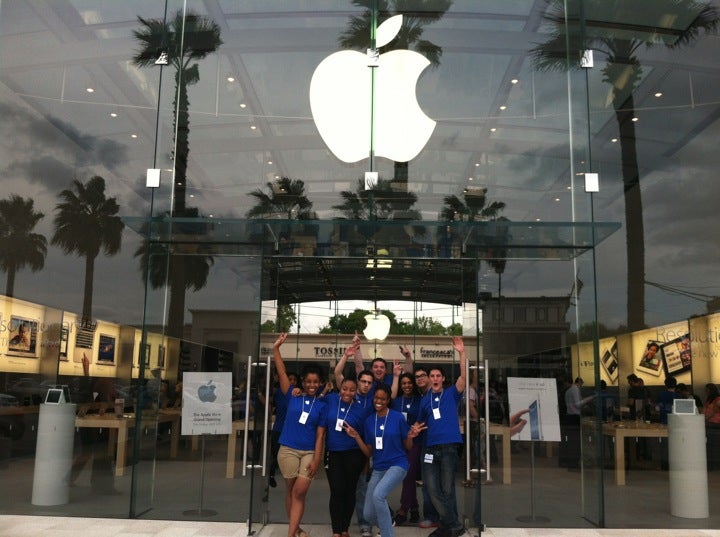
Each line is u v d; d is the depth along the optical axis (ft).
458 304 33.53
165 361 28.02
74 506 26.71
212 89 30.07
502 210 28.66
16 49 30.66
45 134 30.12
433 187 28.94
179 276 28.99
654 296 27.78
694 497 25.82
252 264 29.12
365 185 29.07
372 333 33.68
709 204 28.48
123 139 29.91
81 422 27.53
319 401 22.43
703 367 27.09
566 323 27.55
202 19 30.58
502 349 27.45
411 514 25.32
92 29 30.66
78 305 28.99
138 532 23.21
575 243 28.12
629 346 27.37
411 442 21.03
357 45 30.19
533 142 29.14
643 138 29.04
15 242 29.50
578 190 28.73
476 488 22.91
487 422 26.48
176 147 29.68
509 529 24.58
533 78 29.71
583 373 26.96
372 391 24.07
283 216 28.96
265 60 30.30
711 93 29.25
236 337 28.40
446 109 29.58
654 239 28.17
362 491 23.85
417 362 33.45
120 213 29.43
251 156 29.53
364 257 31.22
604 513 25.72
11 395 28.09
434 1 30.55
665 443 26.21
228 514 26.05
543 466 26.02
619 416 26.58
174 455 26.81
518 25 30.14
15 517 25.53
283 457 21.93
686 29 29.78
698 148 28.94
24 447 27.30
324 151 29.50
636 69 29.50
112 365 28.27
